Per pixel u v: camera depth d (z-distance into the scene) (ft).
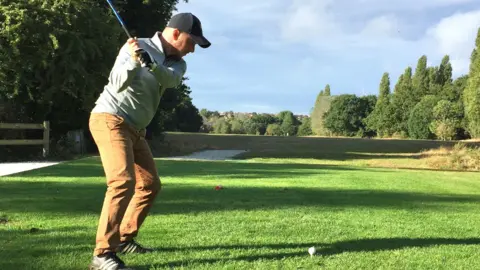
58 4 44.47
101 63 49.16
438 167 62.49
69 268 9.31
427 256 11.24
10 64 42.57
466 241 13.15
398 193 25.57
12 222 13.78
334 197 22.16
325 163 66.28
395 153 84.43
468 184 34.22
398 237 13.39
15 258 9.88
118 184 9.33
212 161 50.34
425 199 23.47
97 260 9.21
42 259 9.85
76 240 11.62
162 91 10.31
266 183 27.73
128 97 9.72
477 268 10.34
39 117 49.93
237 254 10.80
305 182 29.25
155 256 10.43
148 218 15.03
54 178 26.45
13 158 44.65
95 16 48.49
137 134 10.05
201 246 11.49
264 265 9.93
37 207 16.42
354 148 93.30
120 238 10.12
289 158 73.15
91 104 48.75
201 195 20.84
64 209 16.15
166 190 22.33
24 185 22.82
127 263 9.78
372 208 19.11
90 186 22.79
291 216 16.24
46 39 43.37
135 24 68.74
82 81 46.68
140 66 9.16
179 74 10.26
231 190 23.11
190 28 10.05
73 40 44.88
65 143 53.26
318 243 12.23
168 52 10.15
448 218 17.40
